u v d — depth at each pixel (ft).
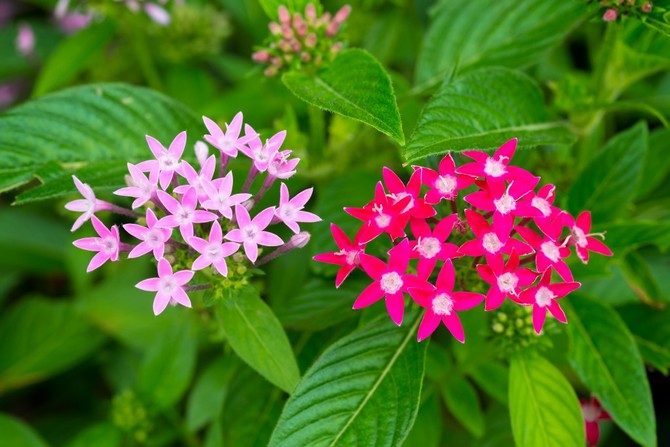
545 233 1.05
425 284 1.03
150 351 1.39
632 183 1.29
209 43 1.66
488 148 1.10
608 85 1.34
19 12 2.08
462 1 1.37
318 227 1.25
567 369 1.36
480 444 1.33
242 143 1.07
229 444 1.25
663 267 1.41
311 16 1.24
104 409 1.66
